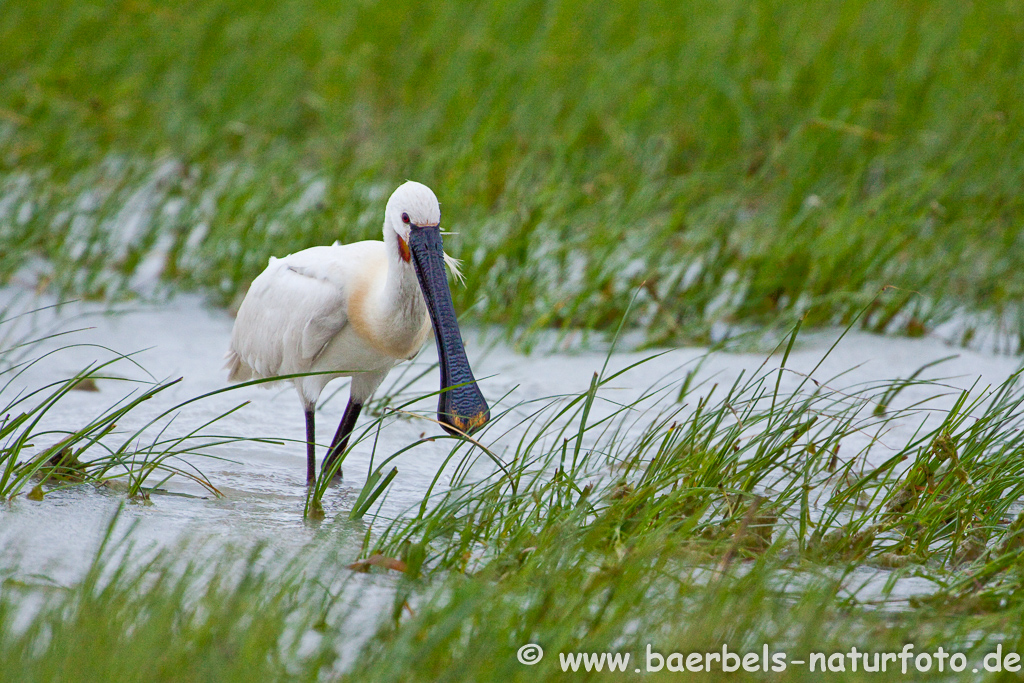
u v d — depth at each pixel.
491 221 14.66
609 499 7.86
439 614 5.84
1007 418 8.78
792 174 16.98
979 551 7.48
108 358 12.13
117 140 18.89
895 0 22.50
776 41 21.64
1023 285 14.56
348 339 9.10
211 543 7.20
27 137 17.59
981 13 21.81
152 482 8.52
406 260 8.62
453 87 19.70
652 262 14.08
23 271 14.72
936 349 13.03
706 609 5.88
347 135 19.28
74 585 6.28
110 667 5.12
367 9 23.48
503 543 7.33
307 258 9.35
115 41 22.05
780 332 13.77
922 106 19.44
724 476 8.10
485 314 13.66
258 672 5.24
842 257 14.04
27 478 7.84
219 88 20.69
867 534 7.49
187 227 15.09
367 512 8.22
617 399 11.18
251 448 9.63
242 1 23.30
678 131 19.23
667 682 5.38
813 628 5.72
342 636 5.95
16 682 5.04
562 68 20.48
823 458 9.43
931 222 16.00
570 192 15.28
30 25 21.88
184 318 13.84
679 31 21.97
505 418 10.59
